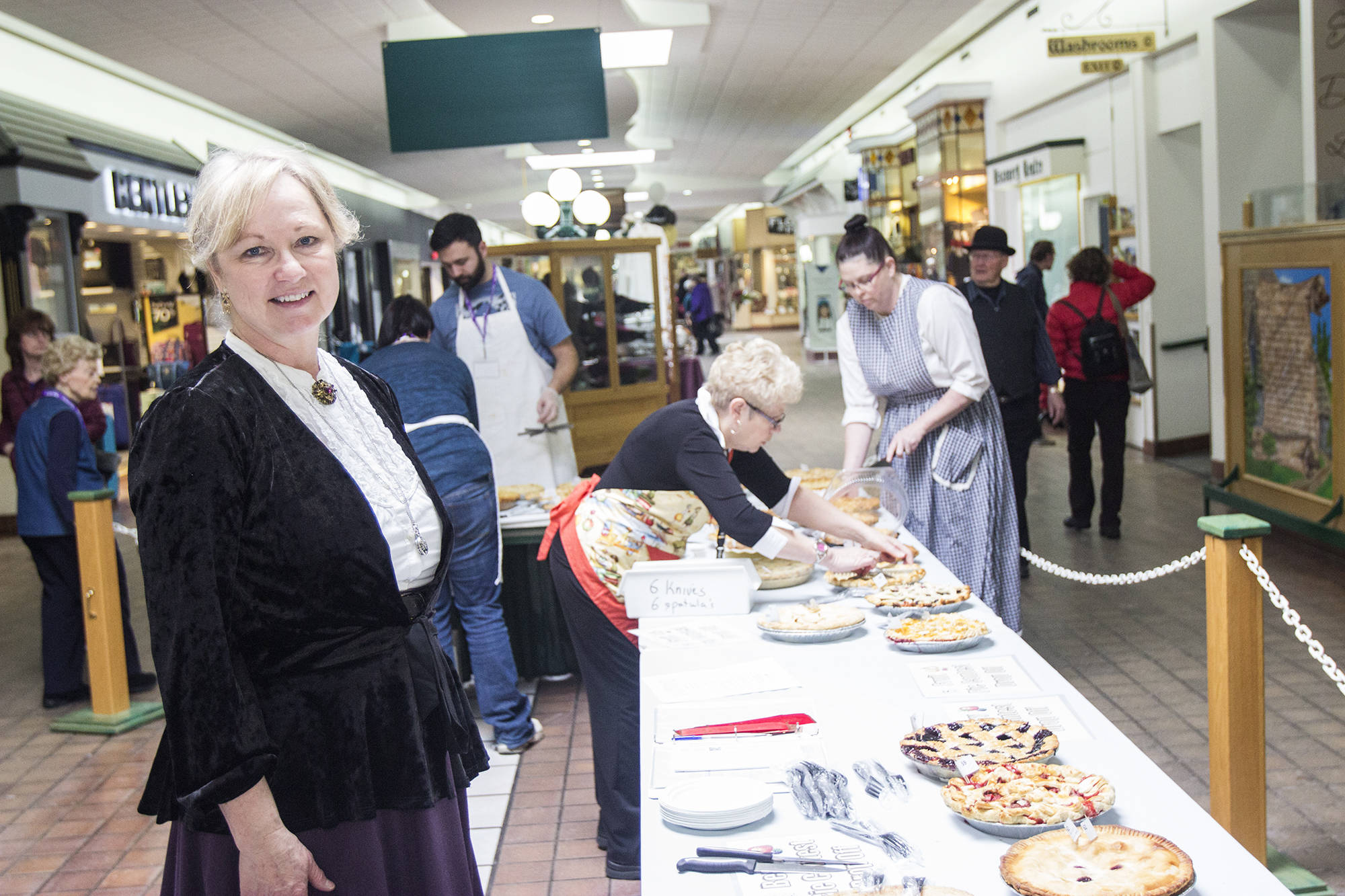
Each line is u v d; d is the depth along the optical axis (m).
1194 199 9.70
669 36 9.83
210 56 9.63
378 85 11.50
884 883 1.50
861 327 3.97
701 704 2.23
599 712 3.15
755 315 38.16
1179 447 9.90
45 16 7.98
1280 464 6.39
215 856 1.62
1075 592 5.94
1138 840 1.49
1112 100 10.31
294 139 15.52
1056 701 2.14
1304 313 6.00
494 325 5.43
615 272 8.05
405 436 1.93
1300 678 4.47
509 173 19.42
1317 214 5.92
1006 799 1.64
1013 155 11.93
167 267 13.76
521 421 5.50
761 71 13.26
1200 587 5.88
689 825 1.71
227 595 1.53
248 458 1.58
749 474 3.10
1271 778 3.59
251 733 1.50
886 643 2.57
